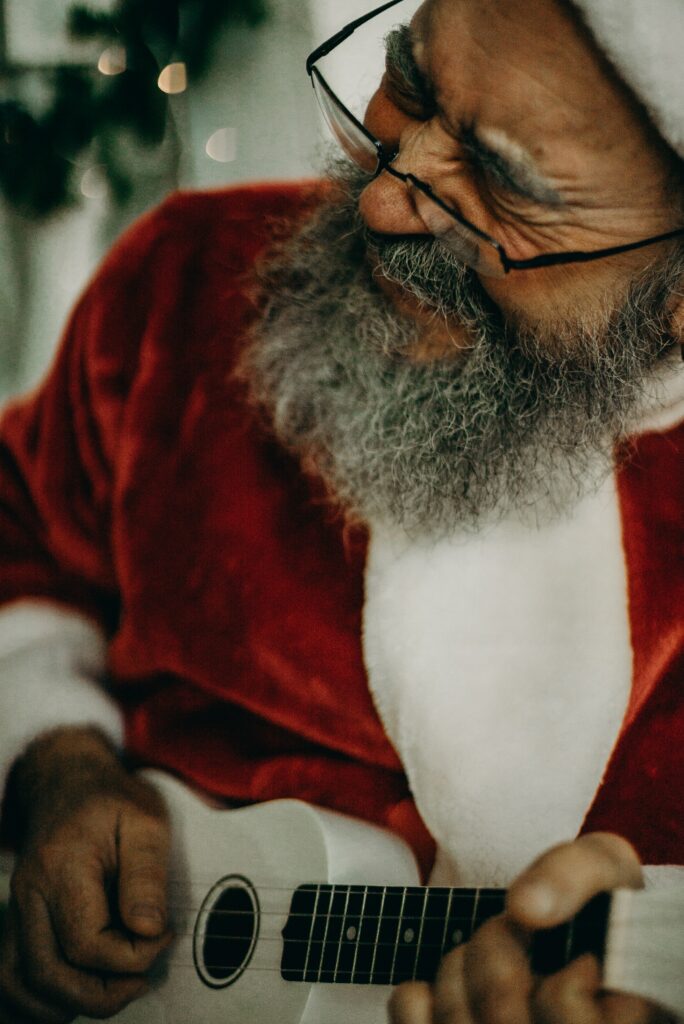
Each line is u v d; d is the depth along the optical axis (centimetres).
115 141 179
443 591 110
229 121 185
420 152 98
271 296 121
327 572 118
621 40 85
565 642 109
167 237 132
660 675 113
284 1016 103
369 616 114
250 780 121
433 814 111
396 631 112
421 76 97
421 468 108
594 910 81
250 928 107
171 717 126
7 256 206
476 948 82
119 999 107
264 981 104
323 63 129
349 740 119
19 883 111
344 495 114
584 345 104
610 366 104
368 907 100
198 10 171
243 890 109
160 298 130
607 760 109
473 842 109
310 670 119
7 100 178
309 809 111
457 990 82
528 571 109
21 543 135
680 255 98
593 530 110
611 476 111
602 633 109
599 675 108
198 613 123
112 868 111
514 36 90
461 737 109
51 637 130
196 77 177
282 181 135
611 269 99
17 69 189
